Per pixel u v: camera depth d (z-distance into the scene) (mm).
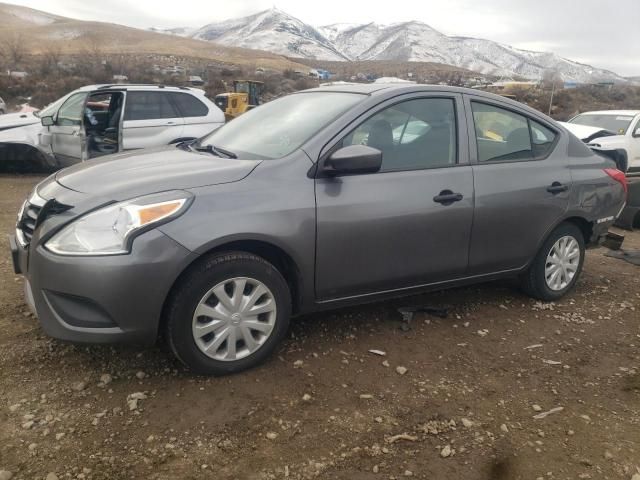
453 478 2555
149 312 2951
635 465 2693
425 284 3941
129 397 3023
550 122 4566
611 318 4449
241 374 3303
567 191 4438
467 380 3393
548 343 3945
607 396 3299
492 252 4145
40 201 3264
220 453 2641
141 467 2523
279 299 3346
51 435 2703
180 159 3627
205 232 3004
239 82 40312
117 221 2910
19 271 3398
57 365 3314
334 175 3412
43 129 9898
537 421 3012
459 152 3963
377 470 2580
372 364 3510
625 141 11398
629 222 7898
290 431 2820
